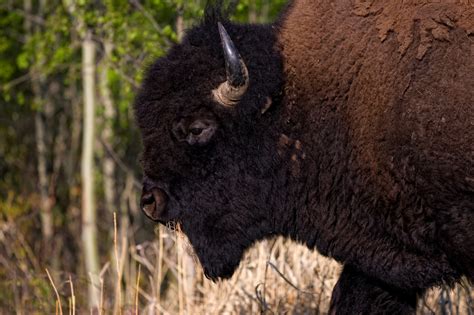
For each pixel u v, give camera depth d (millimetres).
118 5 34844
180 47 19781
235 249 20453
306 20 19484
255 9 41219
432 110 17953
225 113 19391
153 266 30141
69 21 41156
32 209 50906
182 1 31828
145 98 19797
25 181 55969
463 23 17922
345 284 20125
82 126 58000
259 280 25594
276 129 19641
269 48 19469
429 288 19922
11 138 57625
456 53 17891
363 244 19328
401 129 18250
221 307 25281
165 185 20016
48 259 46438
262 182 19922
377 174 18750
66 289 30547
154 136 19781
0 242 38438
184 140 19672
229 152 19750
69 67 48719
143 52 34125
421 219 18594
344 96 18984
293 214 20078
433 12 18156
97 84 49250
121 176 53344
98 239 49062
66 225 52844
